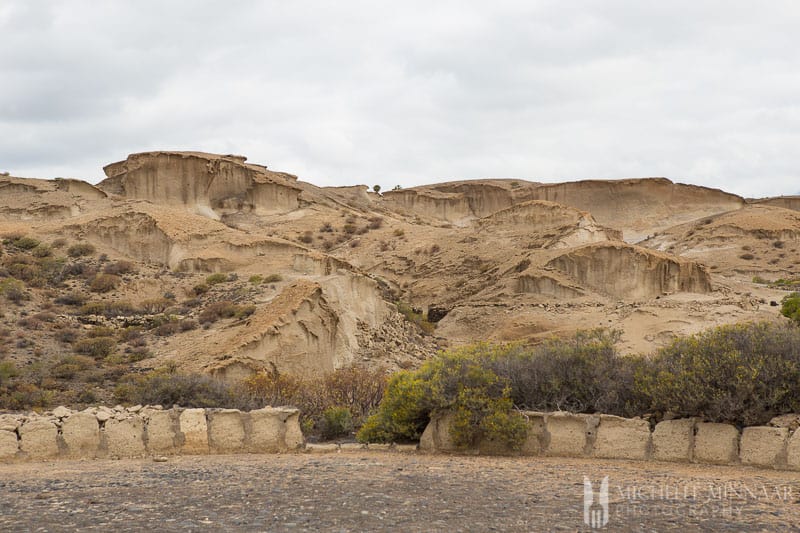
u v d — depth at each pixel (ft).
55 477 42.09
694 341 51.01
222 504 34.71
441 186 450.30
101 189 311.88
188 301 162.09
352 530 30.30
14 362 109.50
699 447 45.09
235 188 329.72
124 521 31.83
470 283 239.71
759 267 310.45
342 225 317.01
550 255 223.51
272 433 53.72
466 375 53.21
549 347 57.41
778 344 47.29
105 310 152.15
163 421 51.88
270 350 106.83
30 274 170.71
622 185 410.52
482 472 42.70
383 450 53.62
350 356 122.52
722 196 411.54
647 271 211.20
